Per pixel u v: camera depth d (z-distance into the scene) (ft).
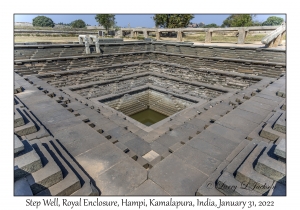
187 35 146.41
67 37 116.16
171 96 77.30
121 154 22.31
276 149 15.75
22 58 64.49
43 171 16.15
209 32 96.27
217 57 76.69
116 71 84.64
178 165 20.67
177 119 48.21
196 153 22.61
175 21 142.41
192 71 79.41
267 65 63.46
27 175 15.74
